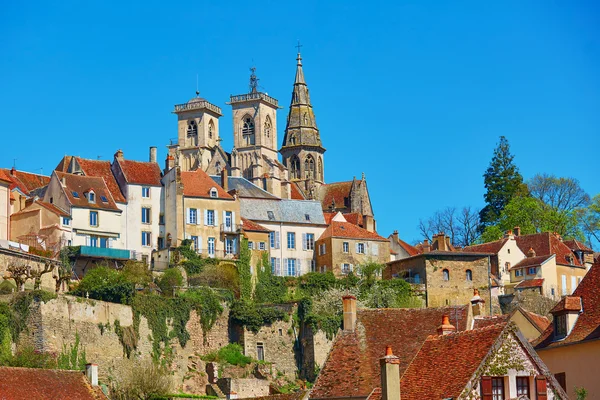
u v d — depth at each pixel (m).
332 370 80.06
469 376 63.19
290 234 177.75
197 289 149.25
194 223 166.62
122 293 136.25
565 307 74.25
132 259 157.25
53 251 148.25
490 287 166.12
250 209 177.38
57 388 88.38
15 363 115.94
